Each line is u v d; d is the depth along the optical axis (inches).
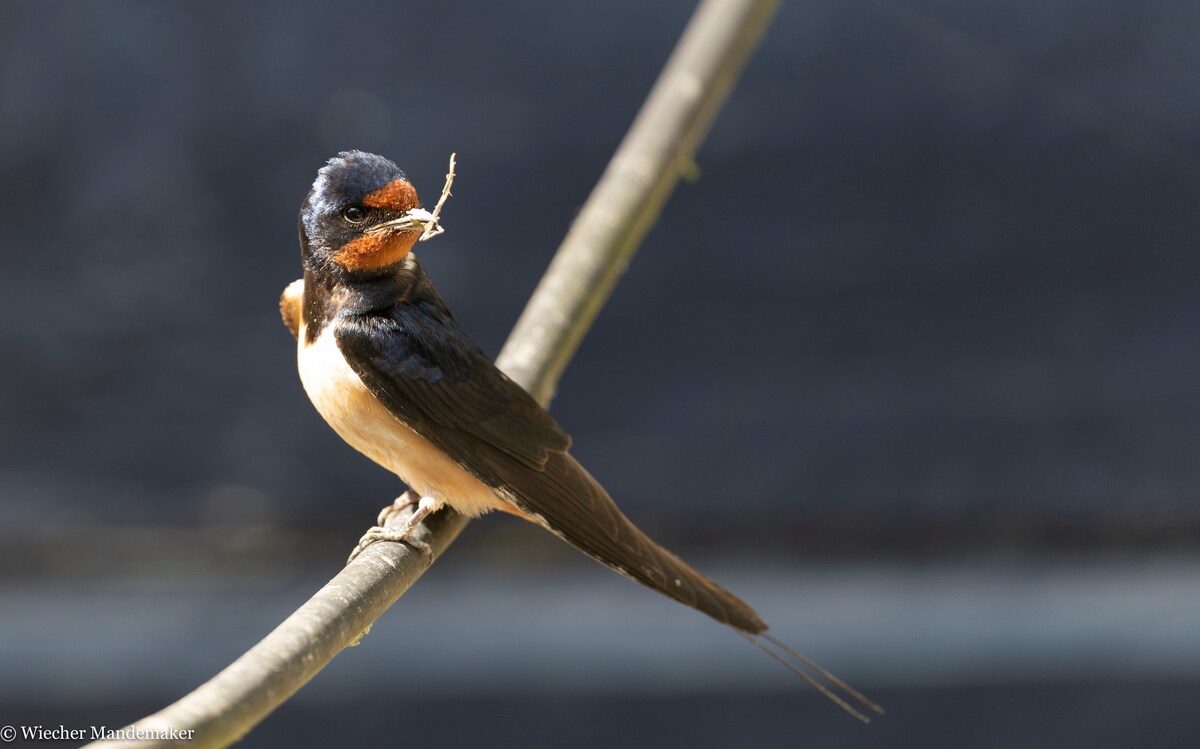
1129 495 507.5
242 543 504.4
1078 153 525.7
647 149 296.2
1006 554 505.7
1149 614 469.1
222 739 151.6
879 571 503.2
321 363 230.1
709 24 317.1
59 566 496.7
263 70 522.6
